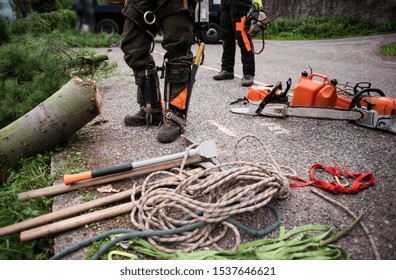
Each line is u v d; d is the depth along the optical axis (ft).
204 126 10.27
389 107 9.38
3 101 10.67
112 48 28.17
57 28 17.17
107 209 6.07
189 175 6.53
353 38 40.16
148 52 9.25
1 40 18.28
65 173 7.63
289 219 6.01
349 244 5.40
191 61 8.90
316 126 10.14
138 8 8.29
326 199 6.50
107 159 8.25
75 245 5.38
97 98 8.63
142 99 9.86
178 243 5.54
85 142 9.27
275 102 10.74
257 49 30.37
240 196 5.52
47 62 12.58
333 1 47.34
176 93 8.91
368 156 8.20
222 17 15.64
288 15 50.11
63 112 8.27
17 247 5.54
